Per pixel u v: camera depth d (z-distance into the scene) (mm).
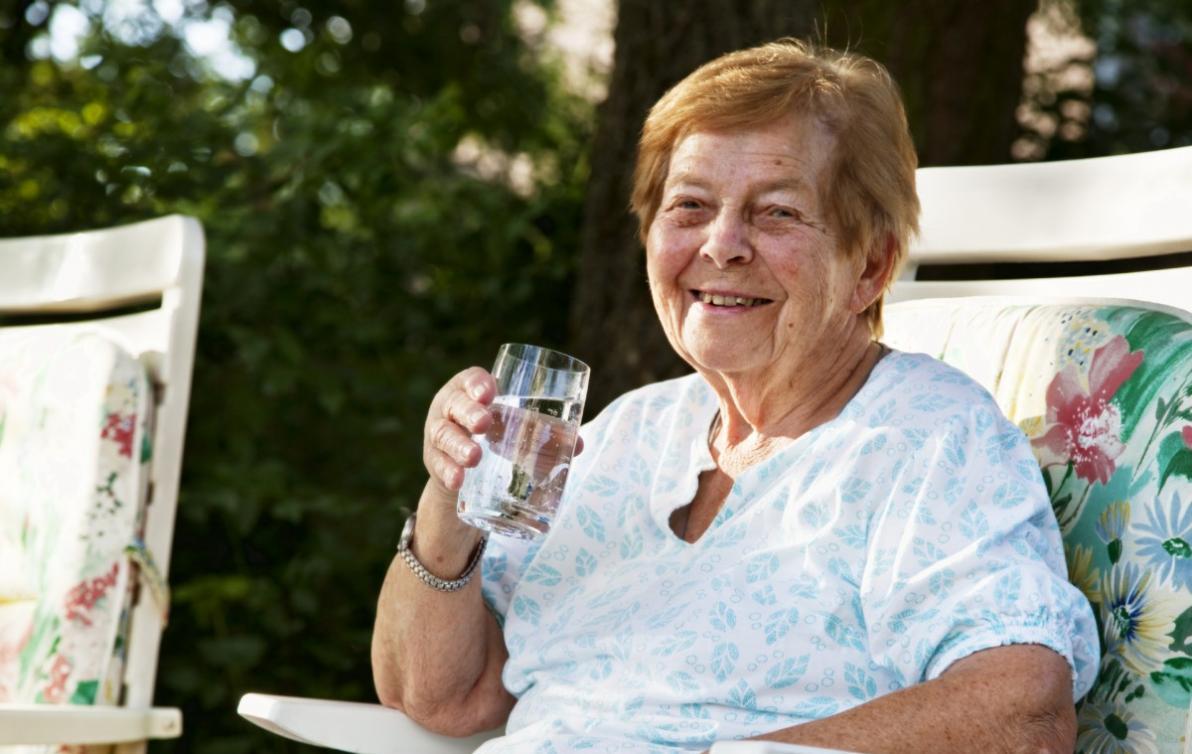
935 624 1824
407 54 6312
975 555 1841
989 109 4898
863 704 1748
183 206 4820
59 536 2717
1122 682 1948
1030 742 1722
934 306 2412
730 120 2088
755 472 2088
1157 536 1959
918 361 2100
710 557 2076
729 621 1989
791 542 2020
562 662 2139
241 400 4551
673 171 2141
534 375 1939
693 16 4133
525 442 1926
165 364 2840
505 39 6539
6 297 3211
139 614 2756
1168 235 2268
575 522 2246
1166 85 6195
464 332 4895
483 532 2199
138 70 5062
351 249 4816
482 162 6184
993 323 2297
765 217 2078
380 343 4801
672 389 2359
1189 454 1951
